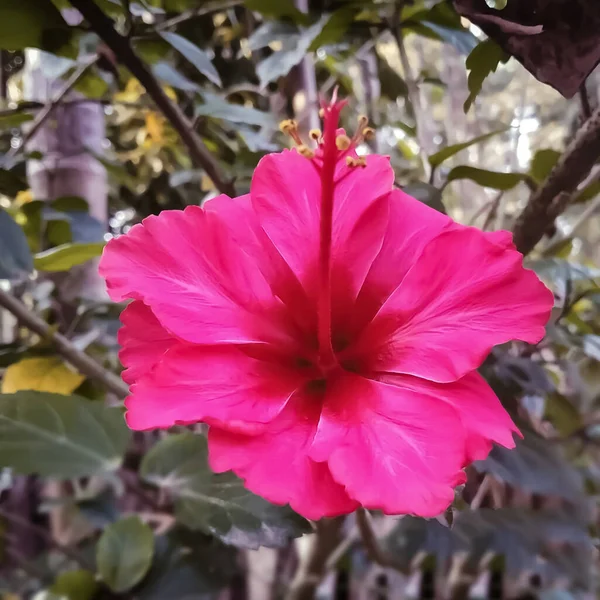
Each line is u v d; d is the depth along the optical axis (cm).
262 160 19
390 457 14
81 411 23
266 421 15
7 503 46
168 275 17
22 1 21
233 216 19
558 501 33
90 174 37
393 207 19
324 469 15
